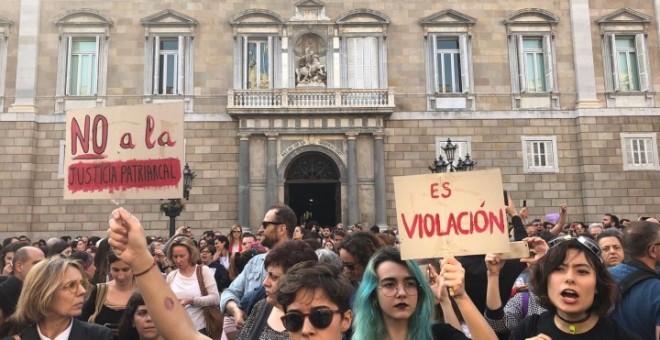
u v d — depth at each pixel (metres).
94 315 7.33
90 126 6.28
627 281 5.86
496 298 6.04
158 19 29.23
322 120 28.73
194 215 28.41
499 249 5.19
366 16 29.81
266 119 28.62
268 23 29.47
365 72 29.61
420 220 5.36
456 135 29.48
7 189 27.78
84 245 16.77
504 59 30.08
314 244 9.16
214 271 12.34
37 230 27.83
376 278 4.88
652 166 29.19
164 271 11.87
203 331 8.77
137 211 28.22
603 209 28.77
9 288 6.26
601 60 30.11
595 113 29.42
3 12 28.98
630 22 30.16
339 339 4.10
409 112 29.52
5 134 28.06
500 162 29.38
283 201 28.20
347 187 28.39
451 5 30.33
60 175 28.23
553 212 29.03
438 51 30.25
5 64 28.66
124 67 28.97
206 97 29.08
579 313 4.57
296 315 4.04
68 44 29.02
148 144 6.12
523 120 29.70
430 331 4.79
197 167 28.72
